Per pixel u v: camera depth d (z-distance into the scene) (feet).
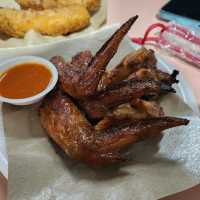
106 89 0.83
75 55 0.98
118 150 0.76
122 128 0.74
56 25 1.19
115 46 0.80
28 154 0.79
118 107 0.83
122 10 1.34
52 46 1.03
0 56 1.00
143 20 1.28
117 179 0.74
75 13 1.21
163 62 1.03
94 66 0.80
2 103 0.87
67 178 0.75
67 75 0.84
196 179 0.73
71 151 0.74
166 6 1.29
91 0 1.30
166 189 0.71
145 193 0.70
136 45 1.08
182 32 1.15
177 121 0.72
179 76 0.98
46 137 0.83
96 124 0.80
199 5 1.28
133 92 0.82
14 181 0.73
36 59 0.91
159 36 1.16
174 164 0.76
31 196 0.71
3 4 1.39
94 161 0.72
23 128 0.85
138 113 0.82
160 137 0.81
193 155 0.77
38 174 0.75
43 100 0.84
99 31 1.08
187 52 1.09
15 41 1.18
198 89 1.00
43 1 1.32
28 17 1.20
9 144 0.81
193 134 0.79
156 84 0.83
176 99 0.88
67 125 0.76
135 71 0.92
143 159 0.78
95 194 0.71
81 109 0.82
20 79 0.88
